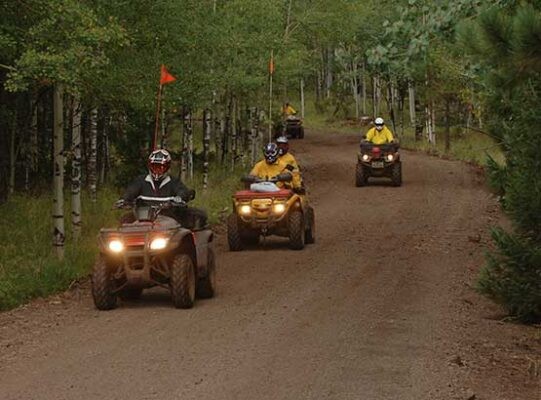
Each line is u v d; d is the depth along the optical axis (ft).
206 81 167.53
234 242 122.93
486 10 63.87
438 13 75.87
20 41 101.40
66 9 96.27
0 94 158.92
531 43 59.21
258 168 129.70
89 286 96.02
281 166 129.18
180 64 144.77
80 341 68.28
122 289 83.25
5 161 174.29
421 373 59.21
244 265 110.63
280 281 98.17
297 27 289.53
